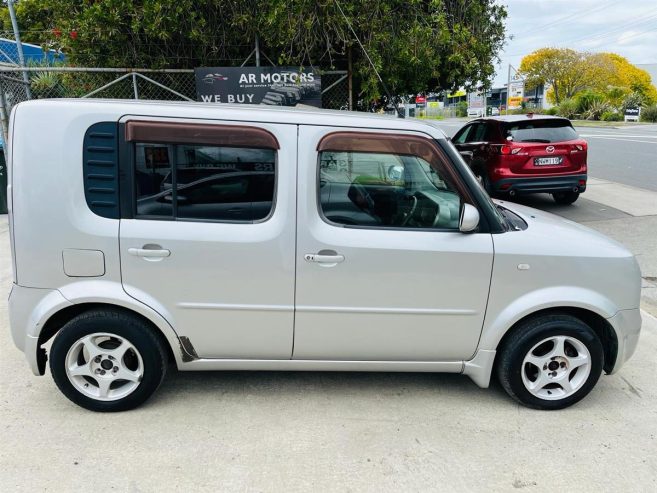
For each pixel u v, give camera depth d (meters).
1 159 8.80
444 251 3.03
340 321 3.08
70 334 2.99
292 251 2.98
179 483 2.59
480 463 2.79
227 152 2.94
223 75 7.08
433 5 7.17
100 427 3.03
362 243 2.99
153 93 7.73
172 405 3.27
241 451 2.84
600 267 3.14
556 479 2.68
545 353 3.28
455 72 7.72
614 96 48.84
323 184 3.01
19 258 2.93
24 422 3.07
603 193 10.59
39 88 8.55
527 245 3.09
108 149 2.88
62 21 7.25
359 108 8.62
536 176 8.77
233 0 6.86
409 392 3.49
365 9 6.86
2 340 4.18
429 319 3.11
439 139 3.06
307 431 3.04
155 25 6.65
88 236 2.90
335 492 2.56
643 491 2.61
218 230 2.96
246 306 3.03
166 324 3.02
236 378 3.62
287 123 2.96
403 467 2.75
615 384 3.66
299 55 7.05
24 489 2.52
